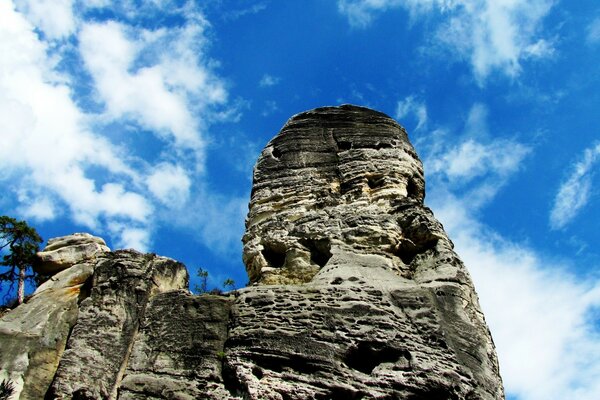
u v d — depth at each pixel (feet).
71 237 70.13
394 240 59.62
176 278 62.80
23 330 57.88
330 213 63.00
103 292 59.11
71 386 51.96
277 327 50.29
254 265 62.64
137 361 52.49
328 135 72.38
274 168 69.87
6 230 87.81
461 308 52.54
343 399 46.34
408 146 72.54
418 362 47.65
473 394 47.62
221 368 49.98
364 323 50.01
